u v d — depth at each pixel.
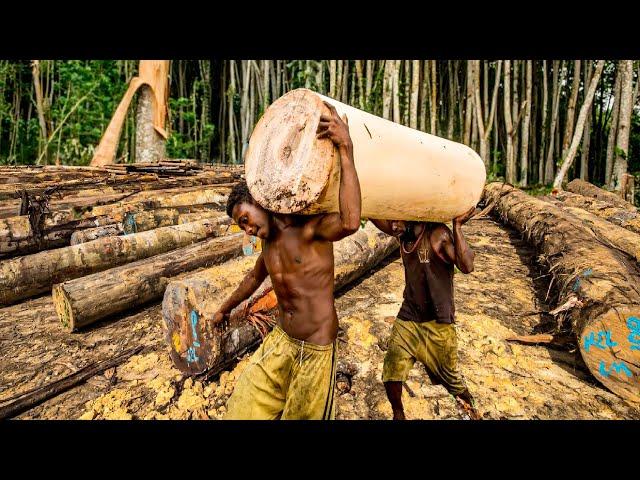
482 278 5.55
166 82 13.59
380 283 5.38
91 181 7.67
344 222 1.83
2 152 16.78
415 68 15.30
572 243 4.81
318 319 2.07
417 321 2.69
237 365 3.36
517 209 7.62
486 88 17.72
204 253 5.14
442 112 19.80
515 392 3.15
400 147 2.14
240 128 23.64
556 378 3.35
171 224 6.73
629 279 3.59
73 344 3.88
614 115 14.98
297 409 2.06
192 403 2.97
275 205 1.90
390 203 2.20
